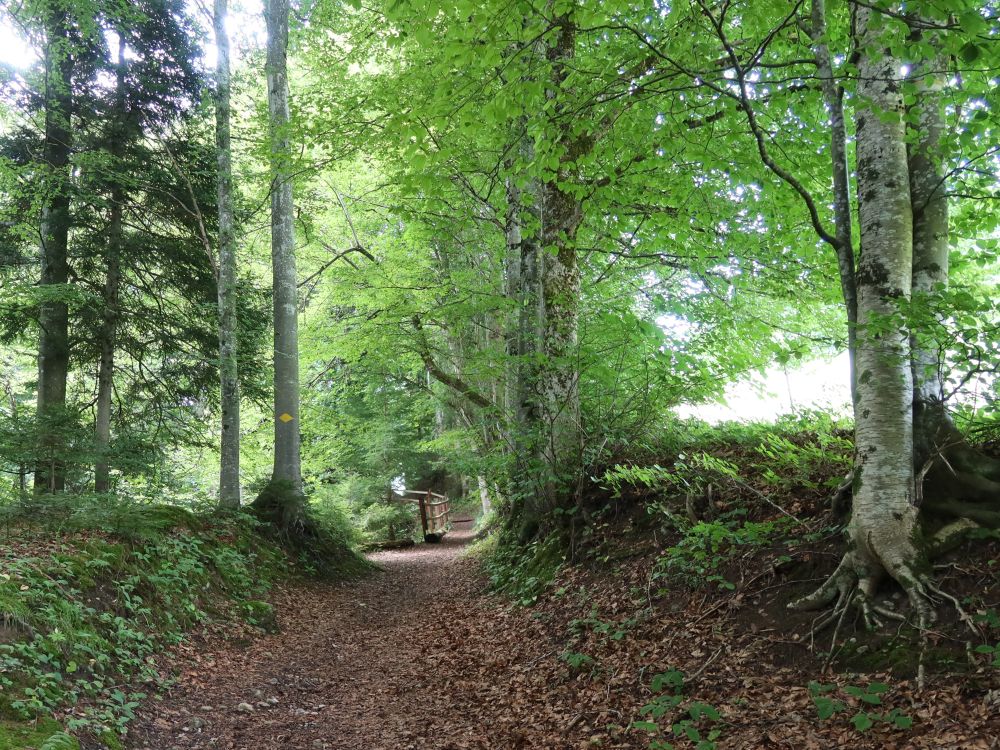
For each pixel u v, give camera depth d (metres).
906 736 3.39
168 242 12.20
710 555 6.08
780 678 4.37
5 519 6.75
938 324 4.26
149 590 6.91
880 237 4.95
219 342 11.99
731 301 11.71
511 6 4.96
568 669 5.70
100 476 10.26
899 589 4.46
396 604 11.32
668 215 9.15
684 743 3.98
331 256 19.03
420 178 6.69
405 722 5.54
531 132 6.14
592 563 7.80
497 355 10.29
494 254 14.93
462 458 12.74
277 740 5.05
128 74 11.77
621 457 8.87
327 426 20.50
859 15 5.23
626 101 6.27
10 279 10.98
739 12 5.64
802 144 7.43
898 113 4.93
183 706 5.34
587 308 10.64
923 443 4.81
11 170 10.54
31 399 18.84
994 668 3.61
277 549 11.62
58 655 4.87
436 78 6.48
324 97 10.95
